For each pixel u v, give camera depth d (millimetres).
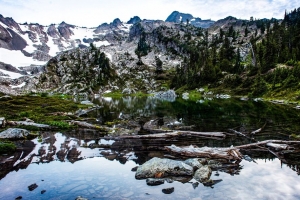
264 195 11344
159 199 11070
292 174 14141
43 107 49844
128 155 18953
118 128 31016
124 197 11336
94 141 23781
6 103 50969
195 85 157875
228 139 24328
